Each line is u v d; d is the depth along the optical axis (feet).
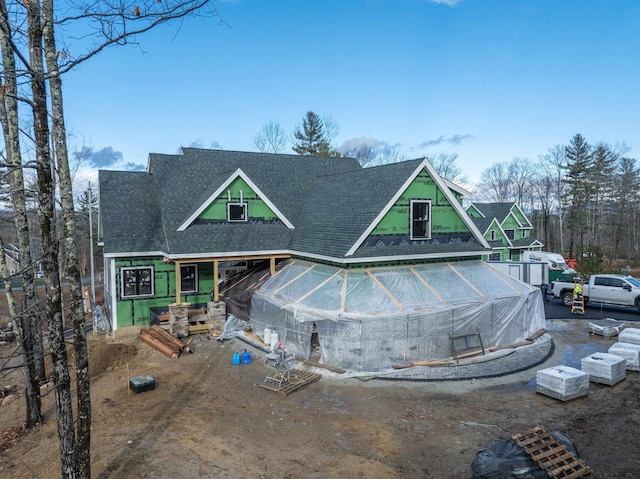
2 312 77.92
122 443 33.76
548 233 253.44
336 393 43.62
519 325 60.29
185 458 31.50
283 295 58.80
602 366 45.34
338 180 78.43
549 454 29.32
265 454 32.17
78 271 26.27
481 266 66.33
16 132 39.24
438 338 52.85
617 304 80.74
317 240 64.03
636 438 34.35
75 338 25.67
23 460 33.32
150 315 66.69
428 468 30.48
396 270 59.21
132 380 44.91
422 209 63.16
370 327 49.19
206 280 70.69
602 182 236.02
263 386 44.91
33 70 22.43
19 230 40.57
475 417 38.22
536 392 43.68
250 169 84.58
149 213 71.82
